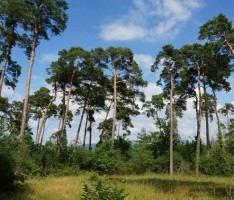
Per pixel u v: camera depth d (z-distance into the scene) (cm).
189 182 2747
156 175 3941
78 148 3909
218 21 3472
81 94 4822
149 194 1725
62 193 1706
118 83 4941
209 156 4450
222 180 3045
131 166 4316
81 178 2589
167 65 4553
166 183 2544
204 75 4766
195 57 4544
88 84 4678
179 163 4781
